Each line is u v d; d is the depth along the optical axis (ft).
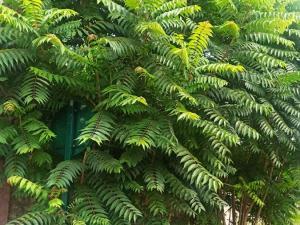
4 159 10.55
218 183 10.27
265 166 15.01
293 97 13.66
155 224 10.96
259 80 12.75
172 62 10.48
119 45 9.96
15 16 9.98
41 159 10.13
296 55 14.28
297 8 14.96
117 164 9.85
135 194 11.10
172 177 10.95
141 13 10.69
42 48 10.07
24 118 10.03
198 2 13.44
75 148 10.71
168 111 10.61
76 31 11.05
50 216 9.37
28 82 9.74
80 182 10.44
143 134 9.73
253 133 11.67
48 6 11.12
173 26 11.80
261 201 14.11
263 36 12.44
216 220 13.53
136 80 10.57
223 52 12.39
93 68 10.17
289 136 13.65
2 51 9.39
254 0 12.53
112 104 9.72
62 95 10.79
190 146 11.16
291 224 15.60
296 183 14.53
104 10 12.07
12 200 10.98
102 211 9.81
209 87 11.45
